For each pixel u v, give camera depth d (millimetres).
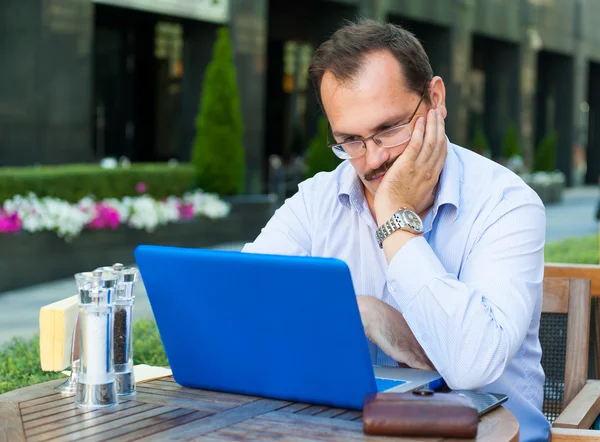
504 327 1928
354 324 1671
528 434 2152
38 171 9203
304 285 1694
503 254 2072
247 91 15961
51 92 12727
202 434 1624
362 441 1568
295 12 20781
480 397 1817
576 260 6395
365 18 2145
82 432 1646
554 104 30375
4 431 1658
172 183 11297
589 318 2547
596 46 31391
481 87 27250
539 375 2250
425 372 2012
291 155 21062
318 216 2447
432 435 1571
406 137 2057
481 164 2244
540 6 27188
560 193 23406
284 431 1633
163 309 1912
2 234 8383
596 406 2322
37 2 12547
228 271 1780
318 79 2088
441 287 1928
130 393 1918
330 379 1758
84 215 9297
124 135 17047
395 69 2018
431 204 2199
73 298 2143
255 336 1814
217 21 15617
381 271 2330
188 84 16297
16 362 3688
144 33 16828
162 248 1854
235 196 12586
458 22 22562
